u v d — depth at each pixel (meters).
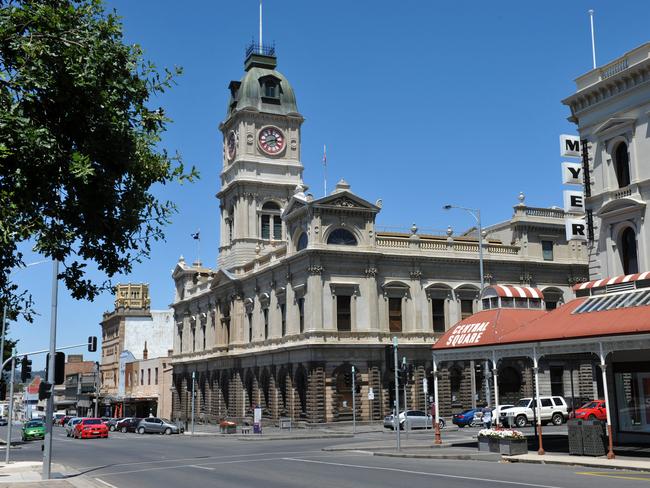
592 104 39.09
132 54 15.09
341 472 26.20
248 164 93.19
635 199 36.09
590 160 39.50
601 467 25.56
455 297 73.06
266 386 77.50
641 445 31.81
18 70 13.30
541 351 31.27
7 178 13.12
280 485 22.58
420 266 72.00
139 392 124.88
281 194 93.81
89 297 15.85
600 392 36.41
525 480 21.94
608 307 30.38
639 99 36.41
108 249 15.66
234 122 96.06
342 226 69.12
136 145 15.12
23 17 13.52
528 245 76.88
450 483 21.58
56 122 14.23
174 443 53.88
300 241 71.50
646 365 32.31
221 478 25.67
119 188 15.41
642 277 31.45
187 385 102.44
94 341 45.06
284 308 74.69
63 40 13.74
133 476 27.78
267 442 51.22
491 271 74.88
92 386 152.38
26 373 44.97
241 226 91.44
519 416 55.31
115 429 90.75
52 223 14.11
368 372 67.94
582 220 40.88
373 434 56.00
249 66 98.56
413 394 69.06
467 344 35.50
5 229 12.50
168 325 142.88
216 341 90.06
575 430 28.80
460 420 62.00
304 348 67.31
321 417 65.62
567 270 78.12
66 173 13.84
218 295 90.50
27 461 37.91
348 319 68.50
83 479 26.62
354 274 69.25
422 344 69.69
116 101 14.77
